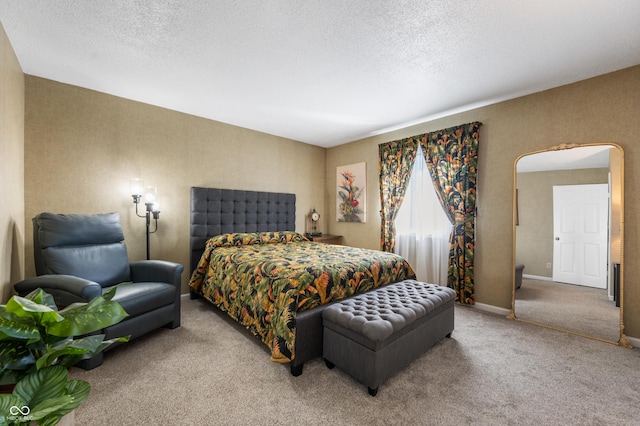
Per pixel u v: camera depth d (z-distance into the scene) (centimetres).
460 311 315
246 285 246
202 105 330
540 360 211
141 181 312
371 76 256
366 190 458
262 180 436
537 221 288
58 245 229
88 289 188
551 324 272
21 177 243
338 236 489
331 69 244
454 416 152
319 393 171
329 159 524
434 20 180
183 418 149
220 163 389
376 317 183
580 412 156
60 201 272
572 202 269
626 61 228
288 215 461
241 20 182
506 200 306
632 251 238
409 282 269
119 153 307
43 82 263
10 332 66
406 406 160
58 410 66
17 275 230
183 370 194
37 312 69
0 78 185
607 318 246
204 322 277
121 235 274
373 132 432
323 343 201
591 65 234
